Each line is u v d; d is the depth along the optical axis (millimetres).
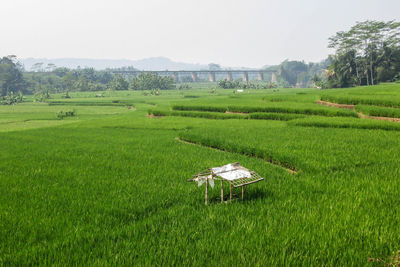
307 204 8008
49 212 8086
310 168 11828
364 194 8523
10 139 24391
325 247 5605
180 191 9664
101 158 15430
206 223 7039
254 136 19938
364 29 110688
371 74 106812
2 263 5523
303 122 25578
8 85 165875
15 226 7180
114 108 84688
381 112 27672
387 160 12648
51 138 24734
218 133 21766
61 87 184500
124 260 5441
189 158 14922
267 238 6082
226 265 5133
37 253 5852
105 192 9711
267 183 10172
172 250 5723
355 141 17172
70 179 11523
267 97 52750
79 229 6930
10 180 11469
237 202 8422
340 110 31531
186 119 37188
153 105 81312
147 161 14383
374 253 5379
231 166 8297
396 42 106812
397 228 6320
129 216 7738
